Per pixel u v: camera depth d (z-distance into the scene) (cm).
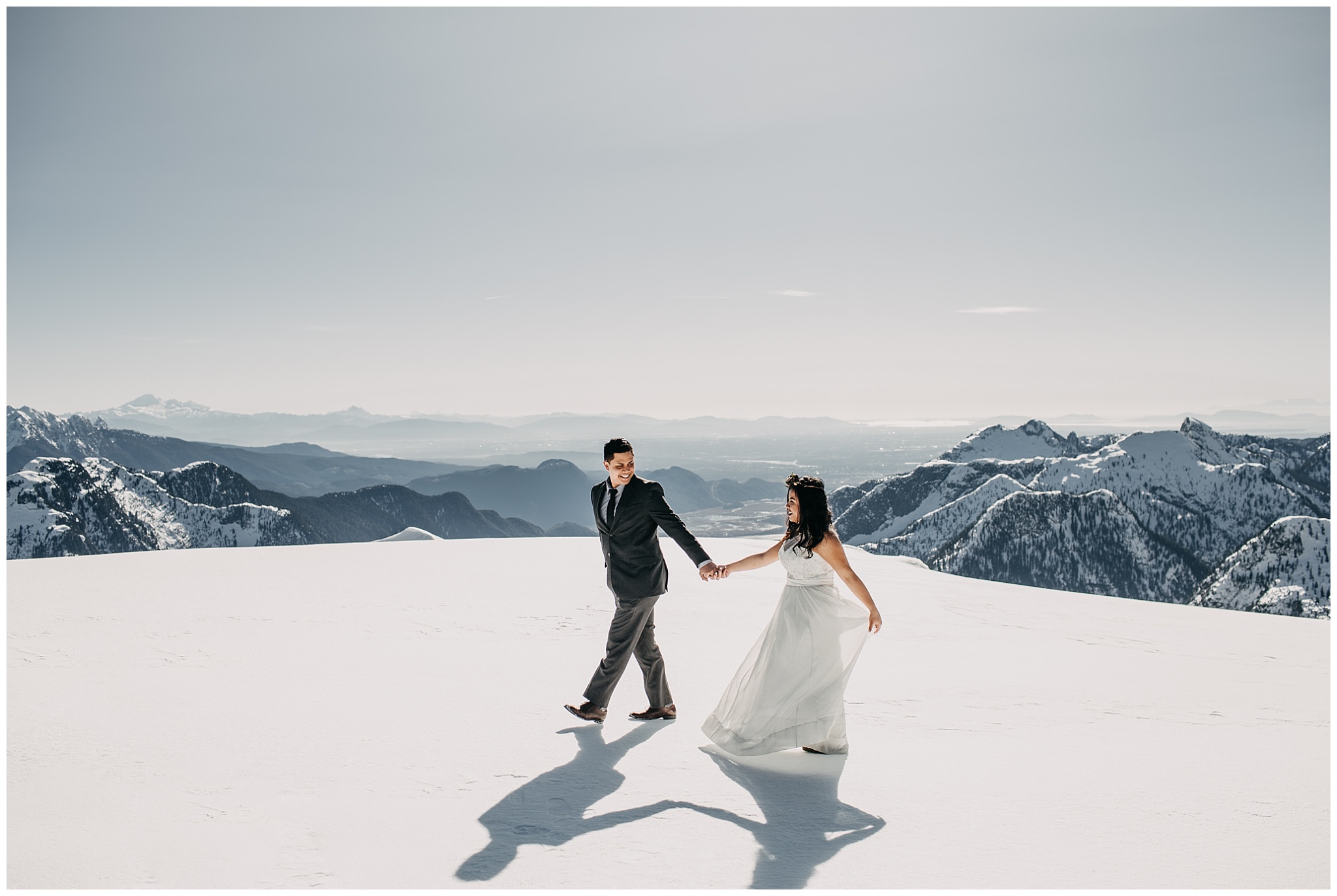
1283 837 344
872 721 531
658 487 512
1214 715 554
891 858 322
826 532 465
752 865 315
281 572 1191
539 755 448
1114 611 1150
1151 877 306
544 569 1276
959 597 1226
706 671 666
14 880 296
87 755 432
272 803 375
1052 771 432
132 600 909
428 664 654
